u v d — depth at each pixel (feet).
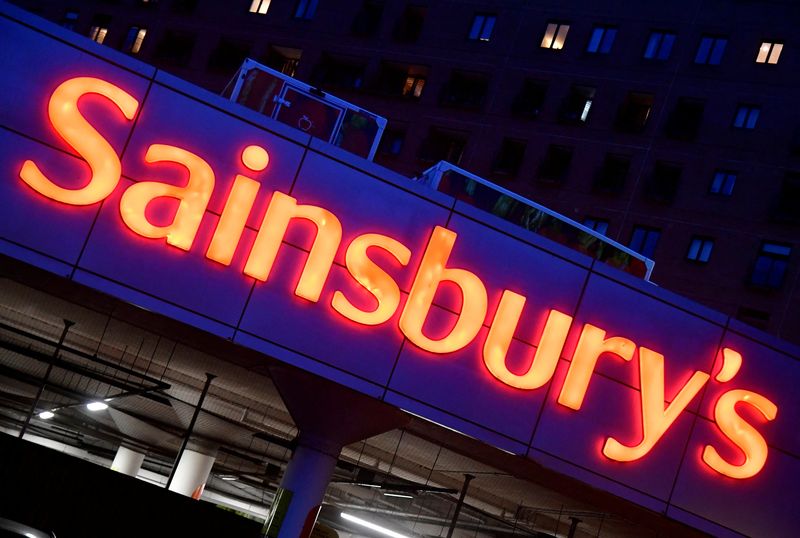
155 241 105.29
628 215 205.26
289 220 107.34
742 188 200.95
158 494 114.11
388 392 108.78
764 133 202.59
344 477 193.06
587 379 112.57
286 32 233.76
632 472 114.32
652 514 117.80
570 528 173.47
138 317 116.67
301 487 114.42
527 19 221.46
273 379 115.24
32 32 104.58
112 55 105.60
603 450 113.19
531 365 111.55
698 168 204.13
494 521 196.54
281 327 106.93
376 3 231.50
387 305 108.47
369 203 109.50
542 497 154.71
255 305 106.52
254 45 234.79
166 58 239.50
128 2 247.09
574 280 113.70
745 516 117.29
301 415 114.93
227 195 106.52
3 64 103.76
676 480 115.75
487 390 110.52
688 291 198.59
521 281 112.27
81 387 185.88
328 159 109.09
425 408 109.19
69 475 111.45
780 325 192.34
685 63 210.38
